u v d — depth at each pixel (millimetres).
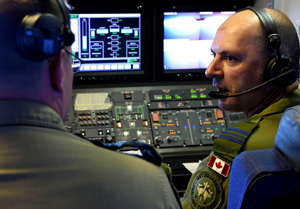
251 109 1154
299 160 841
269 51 1081
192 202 1083
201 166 1124
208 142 2408
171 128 2414
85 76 2514
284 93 1083
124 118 2408
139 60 2570
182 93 2545
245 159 880
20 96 590
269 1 2449
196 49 2604
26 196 525
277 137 885
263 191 868
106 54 2521
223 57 1143
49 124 601
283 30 1098
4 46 572
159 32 2553
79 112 2385
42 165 553
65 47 670
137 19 2525
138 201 572
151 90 2539
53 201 532
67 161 569
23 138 568
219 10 2588
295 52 1121
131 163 606
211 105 2527
